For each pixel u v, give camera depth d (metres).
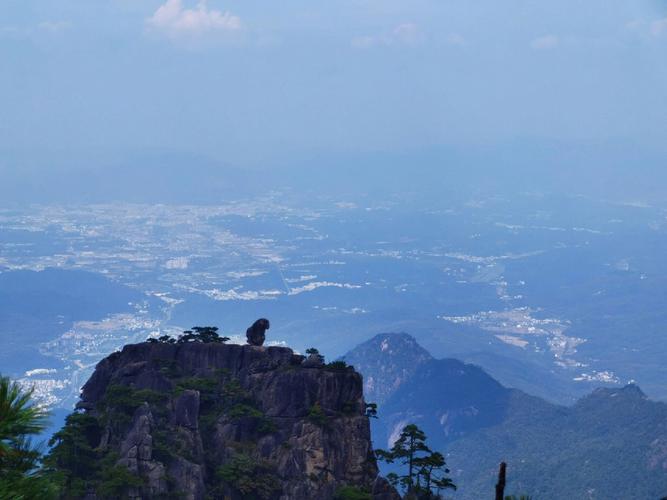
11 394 29.12
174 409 160.62
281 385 165.88
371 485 154.12
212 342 185.25
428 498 151.50
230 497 151.00
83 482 142.00
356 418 162.88
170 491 146.88
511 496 42.56
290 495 151.88
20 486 28.73
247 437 161.38
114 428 155.62
